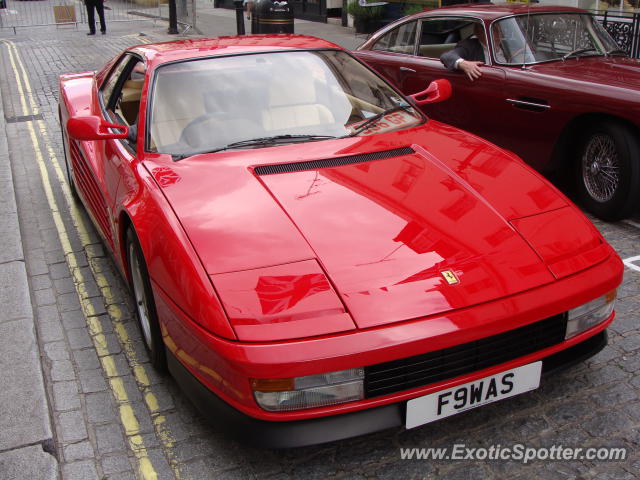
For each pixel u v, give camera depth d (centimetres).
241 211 285
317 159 325
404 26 680
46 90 1069
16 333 367
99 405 314
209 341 239
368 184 304
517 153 566
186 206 292
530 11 596
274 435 242
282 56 397
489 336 249
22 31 1906
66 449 283
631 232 496
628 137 481
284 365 228
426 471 264
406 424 250
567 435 281
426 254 262
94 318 398
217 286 249
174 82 369
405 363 242
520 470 263
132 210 311
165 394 320
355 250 262
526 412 297
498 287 254
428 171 319
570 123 516
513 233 279
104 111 448
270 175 311
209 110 356
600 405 299
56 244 508
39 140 799
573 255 277
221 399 252
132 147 364
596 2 1080
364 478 262
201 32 1723
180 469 270
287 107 364
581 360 284
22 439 281
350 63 414
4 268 450
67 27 1970
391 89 413
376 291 245
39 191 627
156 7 2269
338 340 232
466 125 604
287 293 244
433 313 241
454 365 251
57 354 360
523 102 542
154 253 284
